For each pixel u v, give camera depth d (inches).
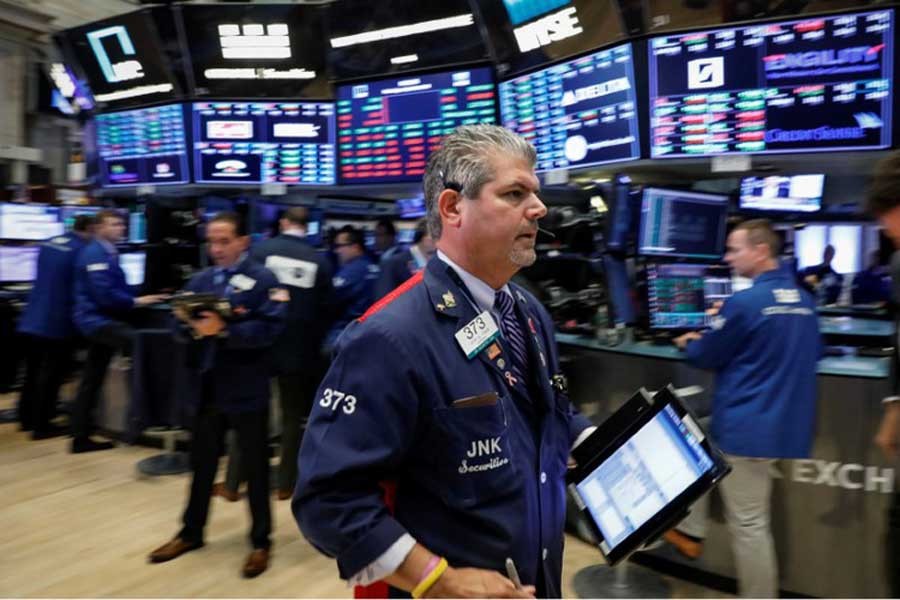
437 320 35.7
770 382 79.2
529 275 112.2
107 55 161.5
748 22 94.3
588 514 42.4
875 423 84.0
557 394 41.8
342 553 32.3
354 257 156.9
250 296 93.7
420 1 130.7
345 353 34.5
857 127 91.7
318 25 144.5
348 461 32.4
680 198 109.0
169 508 122.0
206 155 159.9
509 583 32.7
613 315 106.7
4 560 100.7
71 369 185.3
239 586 94.0
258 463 98.4
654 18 100.0
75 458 151.3
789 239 135.6
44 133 282.8
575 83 113.2
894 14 85.9
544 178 123.6
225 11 146.5
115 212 168.6
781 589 91.3
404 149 144.2
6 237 195.9
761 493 82.4
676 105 102.9
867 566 85.0
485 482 34.1
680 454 40.7
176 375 135.9
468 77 133.0
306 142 154.5
